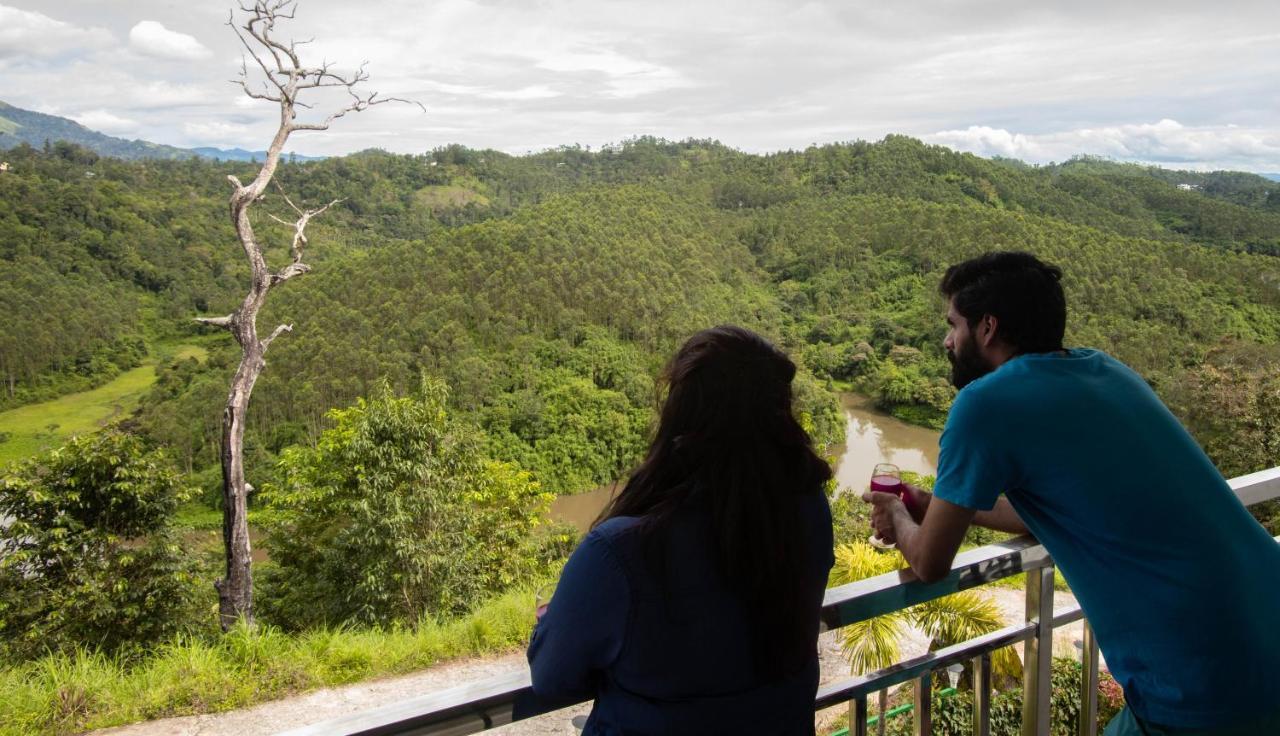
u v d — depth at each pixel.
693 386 0.87
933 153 147.38
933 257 91.69
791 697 0.87
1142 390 1.18
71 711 4.75
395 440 10.64
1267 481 1.61
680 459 0.85
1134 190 139.25
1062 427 1.10
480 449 12.30
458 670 5.60
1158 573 1.06
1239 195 162.25
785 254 106.56
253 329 11.26
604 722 0.86
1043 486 1.12
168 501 9.80
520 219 97.12
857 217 113.31
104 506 9.39
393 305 66.75
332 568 10.48
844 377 72.50
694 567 0.80
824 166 149.88
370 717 0.81
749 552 0.80
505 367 59.62
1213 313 66.12
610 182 173.50
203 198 112.12
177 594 9.59
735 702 0.82
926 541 1.19
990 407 1.14
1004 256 1.29
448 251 79.00
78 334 76.88
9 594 8.72
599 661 0.82
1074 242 85.62
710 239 107.81
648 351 65.88
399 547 9.64
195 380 57.78
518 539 12.64
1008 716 2.97
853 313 83.38
